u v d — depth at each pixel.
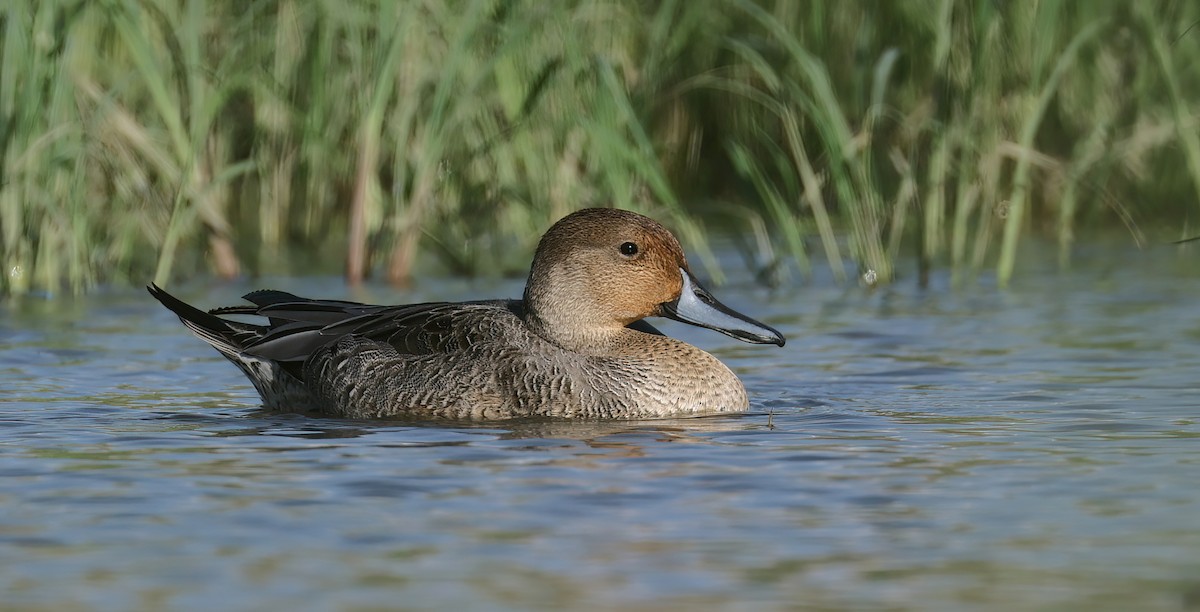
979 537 7.06
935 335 13.50
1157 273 17.11
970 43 16.39
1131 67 18.98
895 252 17.44
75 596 6.29
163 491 7.86
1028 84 17.39
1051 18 16.19
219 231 17.05
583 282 10.86
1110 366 11.88
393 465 8.49
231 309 11.23
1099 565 6.65
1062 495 7.77
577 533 7.12
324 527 7.21
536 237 16.61
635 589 6.37
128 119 15.45
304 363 11.00
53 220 15.38
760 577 6.52
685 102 19.53
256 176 18.91
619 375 10.52
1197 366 11.80
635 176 16.39
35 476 8.18
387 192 17.19
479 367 10.60
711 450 8.92
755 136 19.12
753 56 16.19
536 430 9.81
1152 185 20.31
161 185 16.31
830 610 6.14
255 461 8.59
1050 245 19.48
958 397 10.72
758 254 18.62
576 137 16.33
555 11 15.57
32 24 14.32
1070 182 17.50
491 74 16.22
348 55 16.75
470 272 17.30
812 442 9.13
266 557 6.78
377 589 6.38
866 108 17.98
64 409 10.31
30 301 15.36
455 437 9.48
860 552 6.85
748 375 11.85
